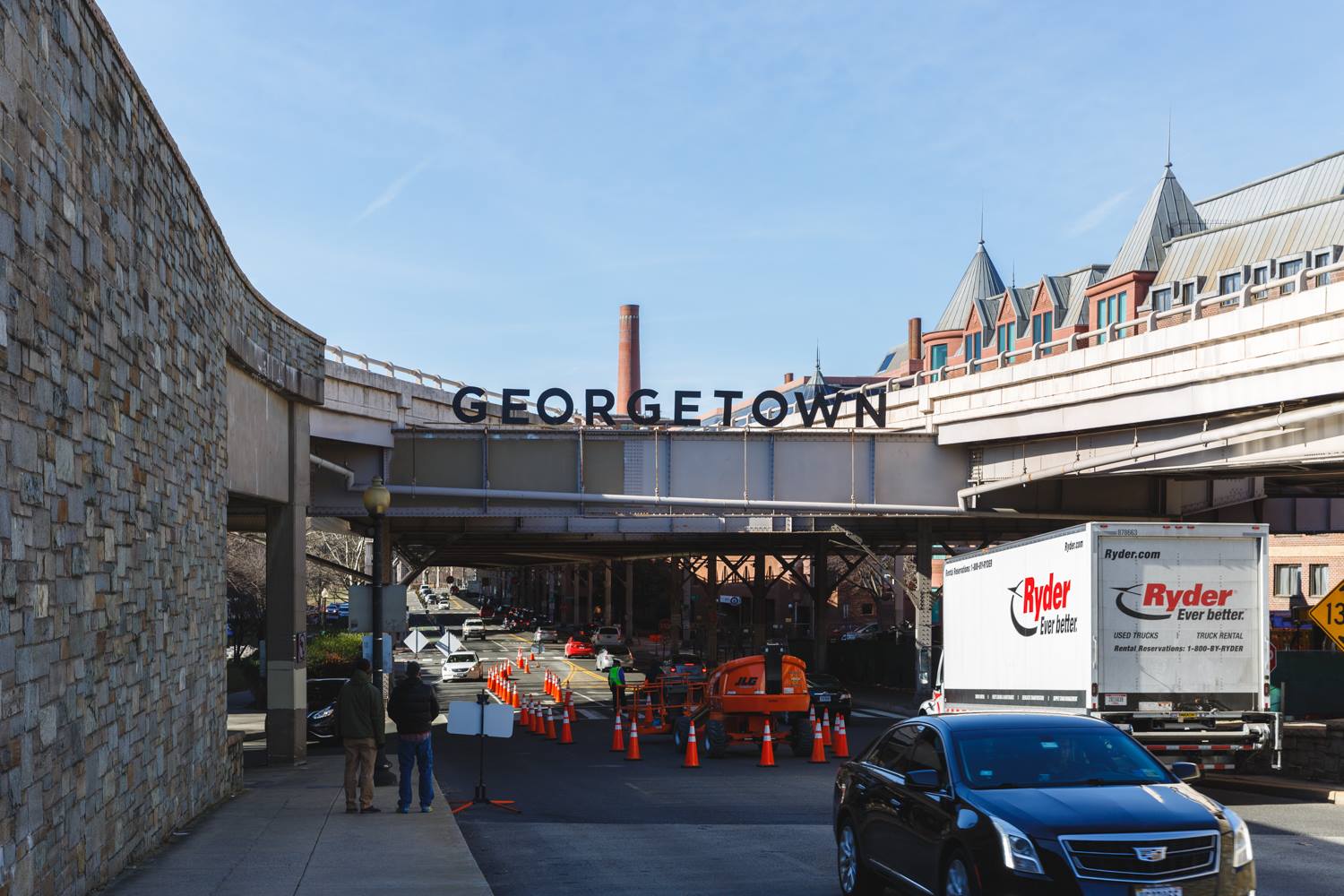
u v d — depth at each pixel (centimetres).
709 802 1956
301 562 2483
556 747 3203
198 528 1675
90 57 1109
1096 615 1767
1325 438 2569
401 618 2298
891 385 4094
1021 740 1015
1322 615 1897
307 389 2447
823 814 1791
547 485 3719
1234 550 1803
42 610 939
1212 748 1772
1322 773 1967
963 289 7438
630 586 9919
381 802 1809
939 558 5847
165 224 1453
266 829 1503
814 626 6175
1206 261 5250
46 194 965
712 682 2820
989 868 884
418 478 3678
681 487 3734
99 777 1112
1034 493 3716
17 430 880
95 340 1119
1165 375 2862
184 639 1560
